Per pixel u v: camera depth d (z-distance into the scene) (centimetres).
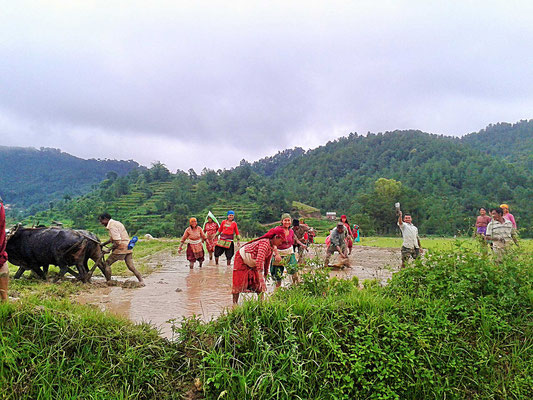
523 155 14862
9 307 486
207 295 823
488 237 965
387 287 678
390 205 7800
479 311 567
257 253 645
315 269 718
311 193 12638
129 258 973
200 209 8562
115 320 511
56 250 909
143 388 438
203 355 466
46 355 443
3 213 573
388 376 465
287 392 434
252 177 10531
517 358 509
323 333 494
